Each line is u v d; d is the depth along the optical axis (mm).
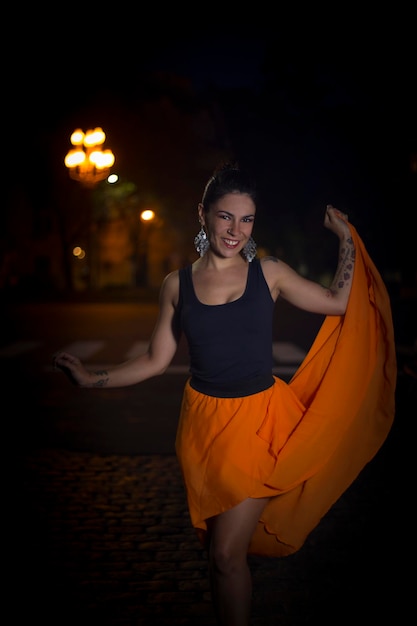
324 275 40188
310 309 2768
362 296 2834
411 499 4906
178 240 45281
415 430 6789
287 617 3238
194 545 4094
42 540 4160
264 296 2635
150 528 4363
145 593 3473
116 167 35531
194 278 2693
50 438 6723
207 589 3516
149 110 39188
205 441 2594
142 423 7375
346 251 2850
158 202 38562
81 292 36219
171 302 2758
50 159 37188
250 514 2566
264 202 39188
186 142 40125
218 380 2609
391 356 2855
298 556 3959
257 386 2621
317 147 36875
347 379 2783
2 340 15719
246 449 2555
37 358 12586
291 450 2639
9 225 46250
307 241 39281
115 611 3275
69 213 38906
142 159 37812
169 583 3588
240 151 39906
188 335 2639
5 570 3738
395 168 36000
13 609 3295
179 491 5094
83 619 3193
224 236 2602
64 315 24688
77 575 3678
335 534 4281
